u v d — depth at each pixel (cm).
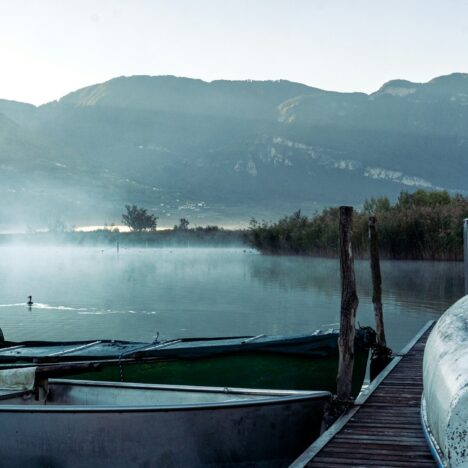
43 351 1333
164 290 3503
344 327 1067
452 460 649
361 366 1294
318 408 998
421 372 1274
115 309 2798
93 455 952
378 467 765
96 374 1280
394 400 1061
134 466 946
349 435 884
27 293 3422
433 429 749
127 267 5303
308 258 5706
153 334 2173
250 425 962
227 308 2759
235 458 959
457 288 3259
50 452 960
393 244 4753
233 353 1268
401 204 5572
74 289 3619
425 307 2680
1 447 974
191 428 945
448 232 4622
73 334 2203
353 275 1092
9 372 1098
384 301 2852
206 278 4134
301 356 1262
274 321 2394
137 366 1273
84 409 949
